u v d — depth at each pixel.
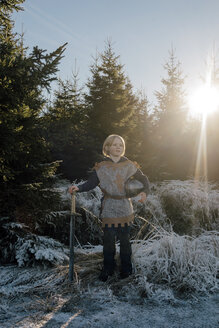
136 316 2.09
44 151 3.66
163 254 2.99
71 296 2.45
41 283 2.71
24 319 2.02
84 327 1.92
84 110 12.27
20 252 3.10
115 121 11.59
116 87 12.55
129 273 2.82
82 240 4.48
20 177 3.63
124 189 2.91
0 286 2.66
